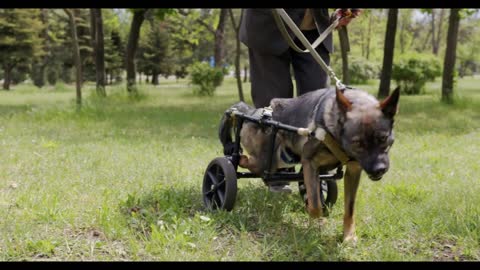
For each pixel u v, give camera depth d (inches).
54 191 237.6
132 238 177.5
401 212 208.1
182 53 2410.2
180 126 508.7
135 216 198.2
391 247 175.0
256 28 228.5
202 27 1540.4
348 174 180.4
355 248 176.4
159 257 165.2
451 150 370.3
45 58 1979.6
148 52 2158.0
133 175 273.6
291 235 184.4
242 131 211.6
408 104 769.6
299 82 235.5
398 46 2509.8
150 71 2193.7
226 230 192.4
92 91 920.3
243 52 2158.0
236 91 1257.4
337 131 158.1
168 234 177.9
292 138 185.9
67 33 2009.1
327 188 220.2
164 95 1067.3
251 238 184.1
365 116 150.3
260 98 240.1
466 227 190.2
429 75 1098.1
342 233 189.8
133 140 402.0
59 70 2001.7
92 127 487.8
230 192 203.8
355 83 1608.0
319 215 177.2
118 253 168.1
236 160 213.6
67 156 323.0
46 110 584.1
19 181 259.8
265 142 203.9
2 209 209.3
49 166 293.7
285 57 236.1
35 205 211.3
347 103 154.3
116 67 2160.4
